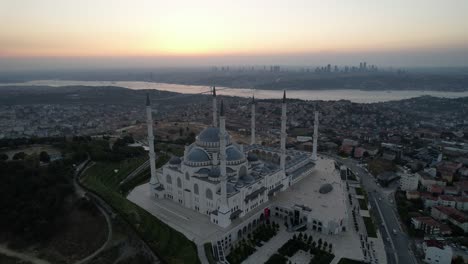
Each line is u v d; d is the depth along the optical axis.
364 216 153.25
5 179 131.38
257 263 113.88
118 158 199.62
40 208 121.00
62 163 164.75
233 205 133.38
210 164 144.50
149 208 147.00
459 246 128.12
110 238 115.69
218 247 117.06
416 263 118.44
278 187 165.00
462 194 173.62
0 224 118.06
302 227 139.50
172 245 115.38
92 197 136.25
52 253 109.81
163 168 157.38
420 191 178.88
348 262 115.38
